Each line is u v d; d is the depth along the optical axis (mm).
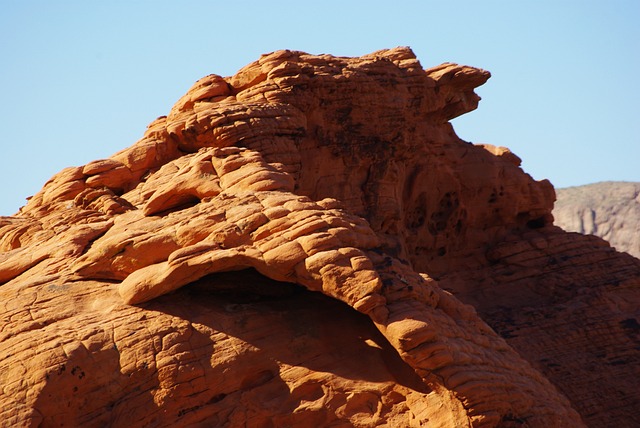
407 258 47469
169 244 31141
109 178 38906
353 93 44156
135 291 30141
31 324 29344
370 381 29562
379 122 45344
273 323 30719
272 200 31609
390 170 46031
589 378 48906
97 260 31484
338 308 31594
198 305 30828
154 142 40312
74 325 29281
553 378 48781
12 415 26812
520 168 58156
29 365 27750
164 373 28609
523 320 51531
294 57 43250
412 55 48750
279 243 29844
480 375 29016
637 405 48125
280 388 29547
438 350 28406
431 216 53750
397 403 29219
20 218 38875
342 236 30266
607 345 50406
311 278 29500
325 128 43719
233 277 31797
